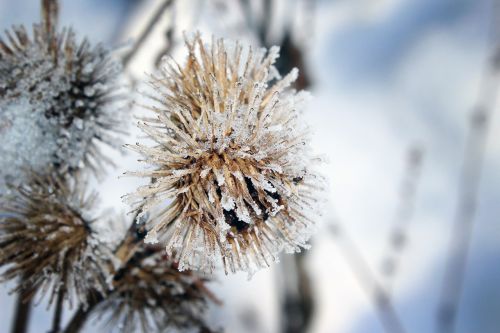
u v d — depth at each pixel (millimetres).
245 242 133
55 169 154
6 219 146
